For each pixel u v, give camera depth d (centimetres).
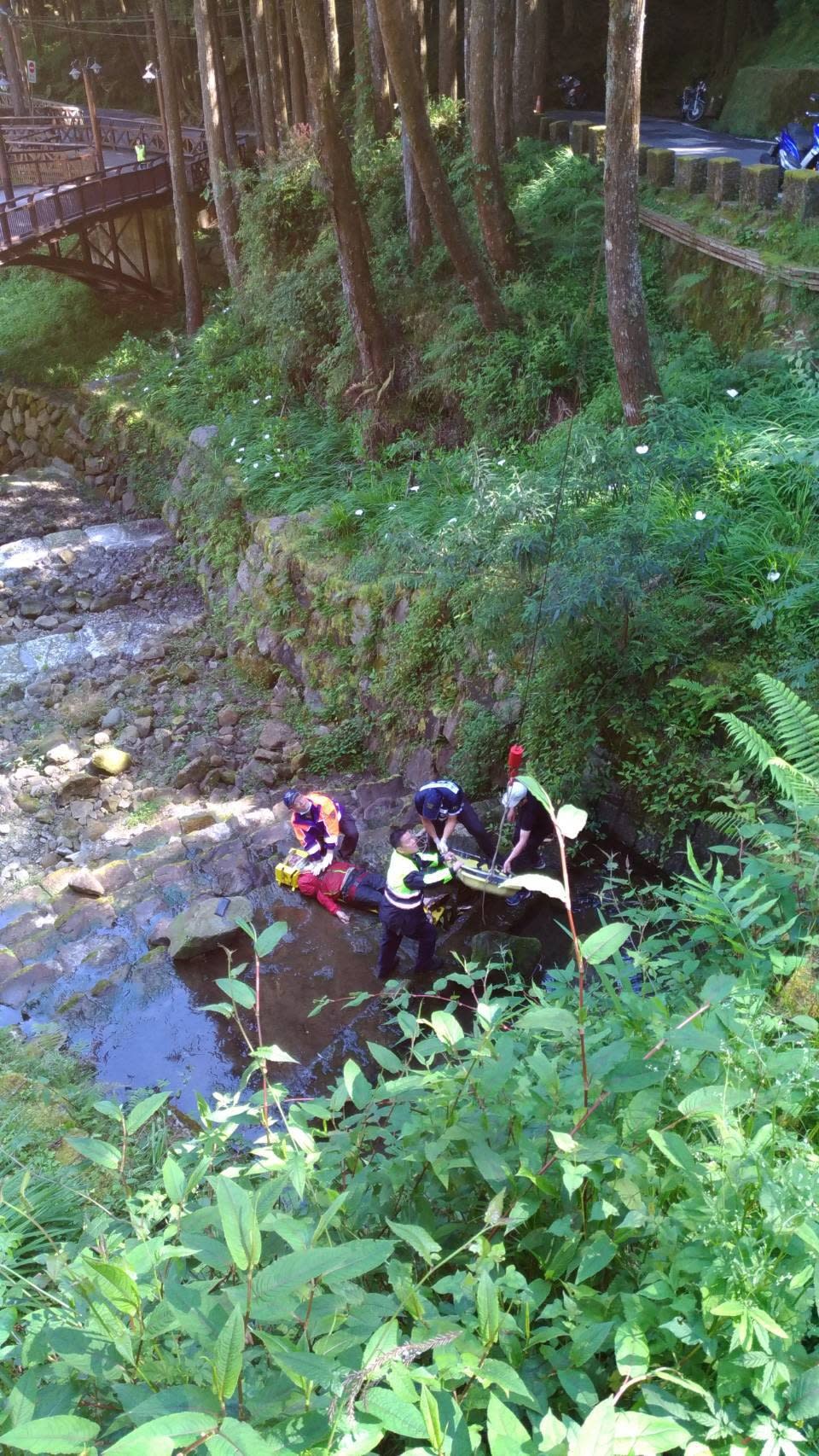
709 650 775
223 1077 634
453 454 1323
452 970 701
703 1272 208
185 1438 152
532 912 743
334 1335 184
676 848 724
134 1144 525
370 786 1032
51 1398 191
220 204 2034
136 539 1839
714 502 841
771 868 387
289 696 1275
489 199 1382
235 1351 164
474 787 904
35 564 1761
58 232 2369
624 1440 173
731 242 1235
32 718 1320
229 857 891
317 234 1733
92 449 2231
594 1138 237
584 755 790
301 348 1705
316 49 1256
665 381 1138
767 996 351
